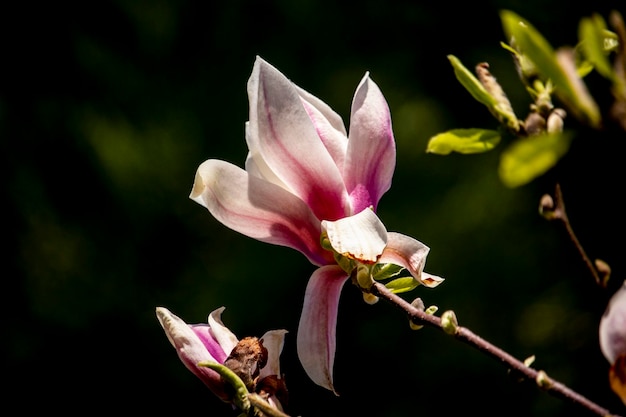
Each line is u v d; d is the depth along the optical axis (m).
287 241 1.20
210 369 1.18
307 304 1.19
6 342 4.01
